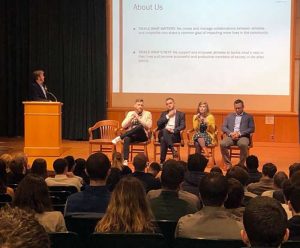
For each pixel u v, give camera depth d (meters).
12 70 10.37
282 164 7.41
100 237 1.98
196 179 3.80
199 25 9.62
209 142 6.97
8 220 0.80
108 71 9.98
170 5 9.67
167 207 2.87
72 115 10.07
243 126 7.07
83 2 9.91
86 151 8.41
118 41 9.88
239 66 9.59
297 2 9.44
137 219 2.16
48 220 2.35
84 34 9.95
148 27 9.76
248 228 1.36
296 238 2.18
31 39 10.15
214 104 9.69
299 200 2.24
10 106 10.40
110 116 9.99
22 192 2.38
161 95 9.81
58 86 10.10
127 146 6.97
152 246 1.96
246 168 4.82
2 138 10.25
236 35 9.55
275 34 9.50
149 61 9.80
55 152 7.20
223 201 2.33
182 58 9.70
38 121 7.16
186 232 2.27
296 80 9.53
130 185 2.22
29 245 0.78
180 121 7.18
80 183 4.27
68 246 1.96
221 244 1.97
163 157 6.99
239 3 9.52
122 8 9.81
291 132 9.56
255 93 9.60
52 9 10.02
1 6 10.23
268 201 1.38
